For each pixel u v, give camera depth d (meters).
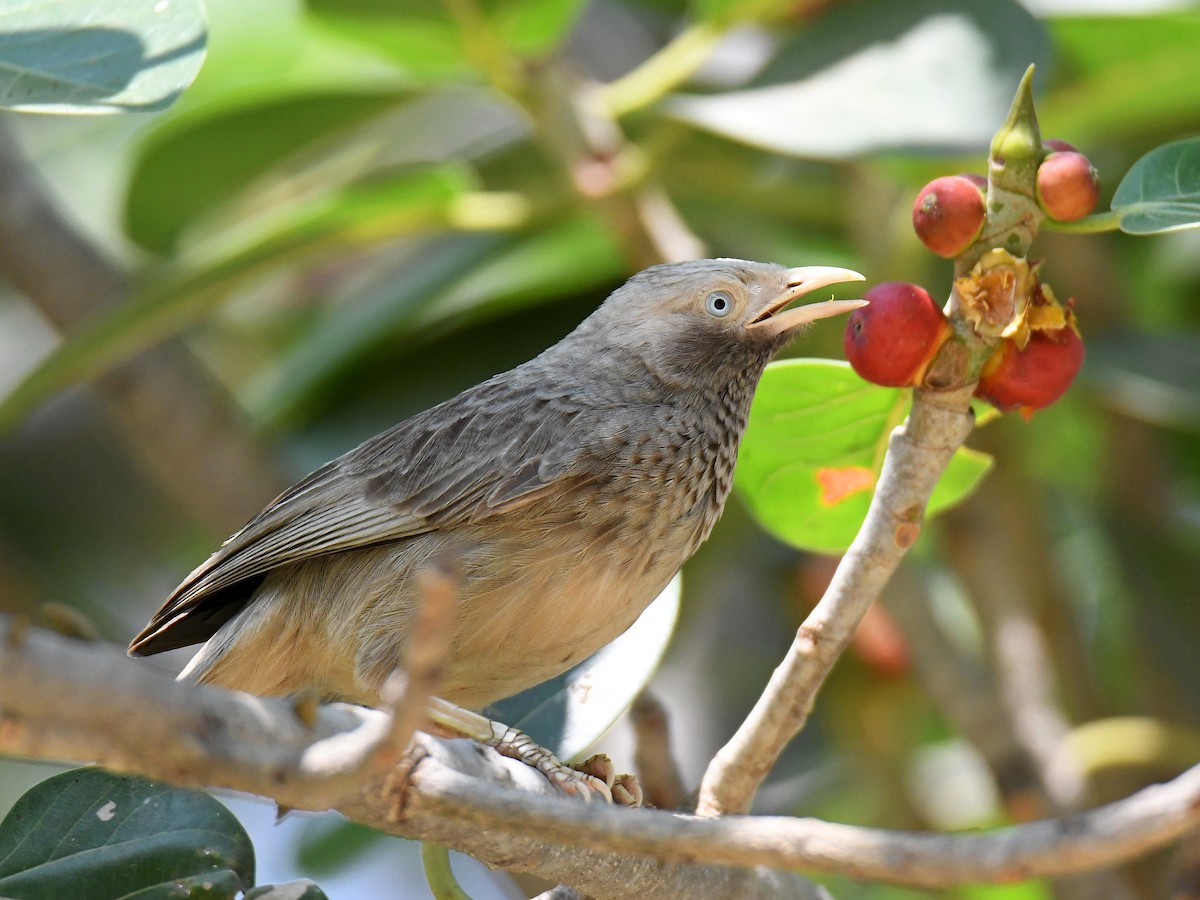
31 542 15.61
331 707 5.57
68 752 4.90
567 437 8.52
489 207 11.72
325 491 8.85
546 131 11.52
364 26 10.92
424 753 5.82
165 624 9.07
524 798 5.45
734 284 9.23
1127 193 6.38
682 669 13.77
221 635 8.87
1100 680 14.69
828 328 12.62
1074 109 11.84
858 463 8.02
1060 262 12.65
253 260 11.28
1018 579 12.30
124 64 6.46
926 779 14.64
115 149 16.70
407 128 15.80
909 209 11.59
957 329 6.28
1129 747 11.29
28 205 13.34
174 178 13.12
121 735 4.90
